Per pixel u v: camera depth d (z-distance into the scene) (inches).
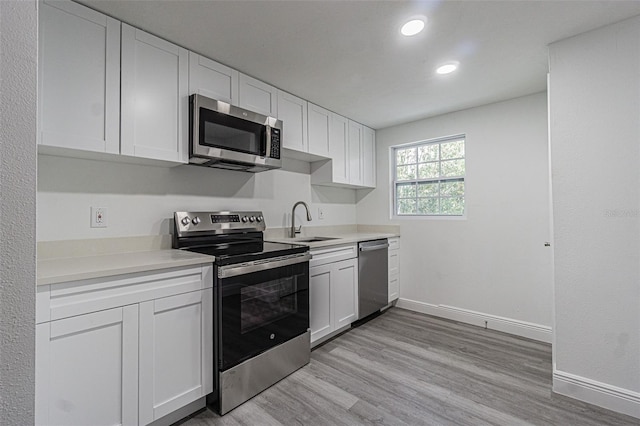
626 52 68.4
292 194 125.2
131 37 68.5
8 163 16.9
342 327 112.0
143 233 81.4
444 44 78.0
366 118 135.5
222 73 85.9
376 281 129.3
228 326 69.9
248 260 74.3
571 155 75.1
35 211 17.9
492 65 89.0
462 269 126.1
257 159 90.4
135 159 72.9
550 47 78.0
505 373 85.4
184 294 64.6
